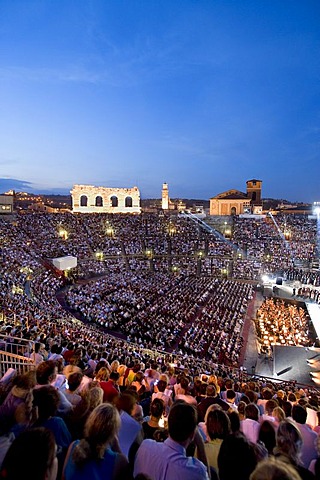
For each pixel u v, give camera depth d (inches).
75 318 1331.2
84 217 3152.1
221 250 3029.0
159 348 1169.4
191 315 1576.0
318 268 2613.2
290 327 1475.1
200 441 174.7
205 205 7672.2
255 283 2429.9
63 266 2201.0
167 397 333.7
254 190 4854.8
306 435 261.6
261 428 227.0
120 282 2082.9
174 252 3024.1
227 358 1143.6
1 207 2994.6
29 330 690.2
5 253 2021.4
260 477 98.7
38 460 103.0
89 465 134.3
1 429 183.9
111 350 746.2
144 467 146.1
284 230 3299.7
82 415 207.5
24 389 195.8
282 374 1027.3
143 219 3422.7
